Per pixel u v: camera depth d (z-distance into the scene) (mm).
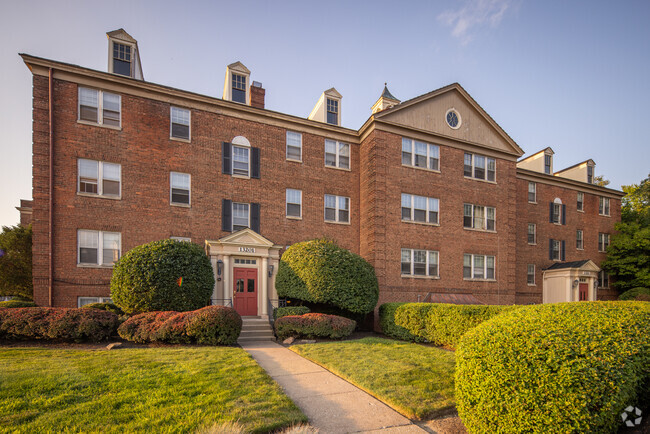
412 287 19156
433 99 21156
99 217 14711
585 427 3793
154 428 4703
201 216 16531
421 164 20453
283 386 7219
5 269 18344
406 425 5445
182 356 8703
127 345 10367
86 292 14219
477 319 11273
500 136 23094
